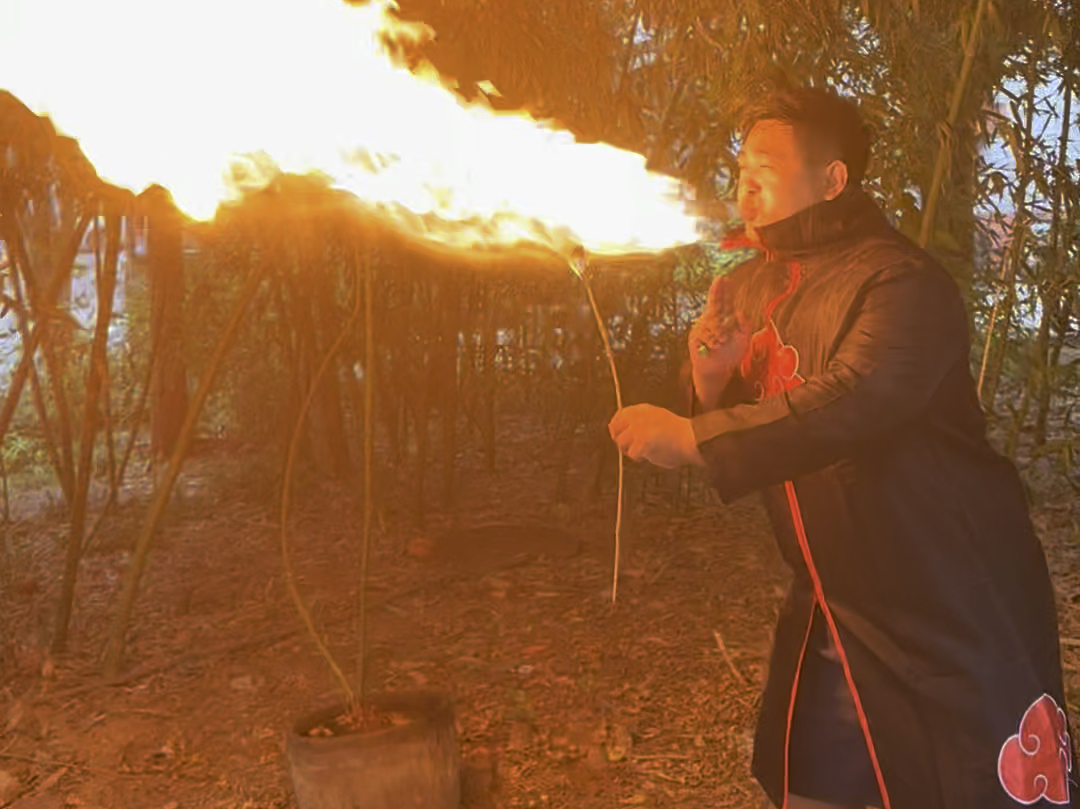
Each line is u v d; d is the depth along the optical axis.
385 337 4.71
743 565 4.27
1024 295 4.98
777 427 1.58
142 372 5.64
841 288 1.65
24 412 5.69
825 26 3.77
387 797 2.22
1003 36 3.81
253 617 3.89
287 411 5.08
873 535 1.67
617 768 2.82
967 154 4.11
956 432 1.67
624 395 4.73
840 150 1.67
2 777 2.87
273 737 3.05
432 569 4.29
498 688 3.30
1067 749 1.73
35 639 3.71
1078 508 4.70
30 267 3.78
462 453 5.76
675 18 3.81
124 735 3.07
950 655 1.65
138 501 5.11
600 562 4.33
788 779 1.86
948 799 1.68
